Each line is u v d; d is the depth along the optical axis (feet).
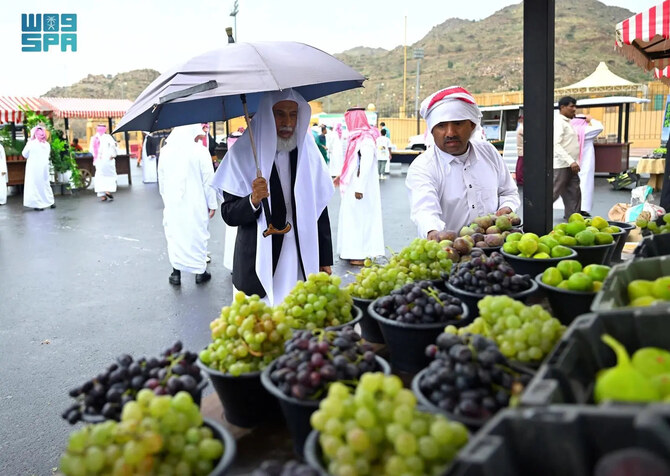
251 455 5.25
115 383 4.90
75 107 104.06
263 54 10.79
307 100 13.65
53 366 16.80
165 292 24.39
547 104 10.98
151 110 12.15
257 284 12.26
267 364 5.68
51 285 25.88
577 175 33.19
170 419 4.09
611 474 2.91
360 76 11.52
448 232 10.50
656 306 4.68
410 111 359.66
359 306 7.78
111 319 21.02
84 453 3.77
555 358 4.24
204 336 19.21
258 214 11.96
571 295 6.84
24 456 12.07
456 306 6.47
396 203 51.21
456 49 490.90
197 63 10.68
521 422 3.36
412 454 3.62
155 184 78.33
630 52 24.73
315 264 12.42
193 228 24.84
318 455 3.93
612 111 108.78
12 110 70.54
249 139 12.14
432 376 4.59
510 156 59.41
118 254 32.35
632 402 3.27
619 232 10.15
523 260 8.85
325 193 12.65
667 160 18.69
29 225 44.04
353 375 4.93
